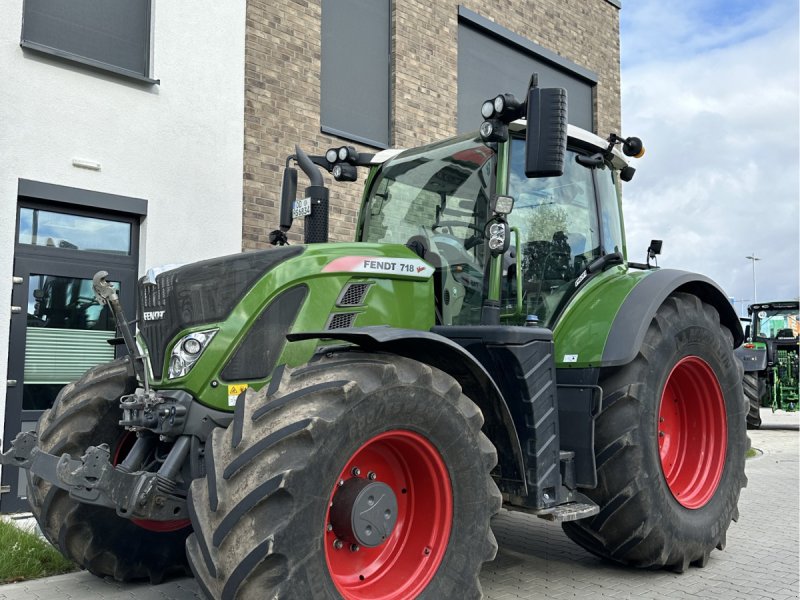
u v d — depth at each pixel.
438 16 9.05
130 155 6.20
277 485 2.40
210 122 6.71
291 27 7.52
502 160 3.81
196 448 2.98
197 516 2.53
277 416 2.57
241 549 2.38
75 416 3.63
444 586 2.89
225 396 3.03
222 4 6.87
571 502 3.65
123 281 6.27
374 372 2.78
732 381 4.48
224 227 6.76
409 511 3.04
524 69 10.39
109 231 6.23
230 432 2.62
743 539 4.81
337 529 2.77
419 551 2.95
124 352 6.24
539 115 3.28
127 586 3.80
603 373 3.91
